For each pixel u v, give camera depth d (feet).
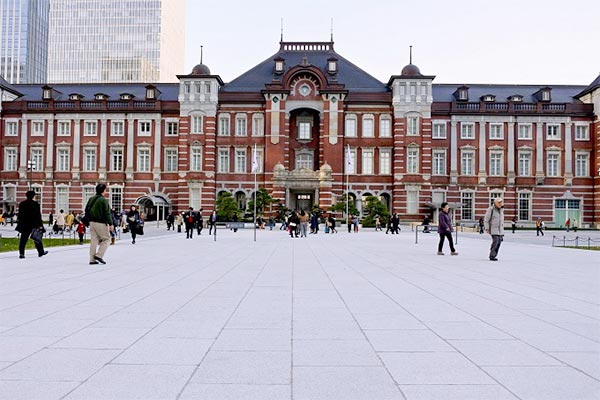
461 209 219.82
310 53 235.40
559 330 26.99
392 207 217.97
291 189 213.05
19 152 223.30
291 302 34.63
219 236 133.80
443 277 48.65
